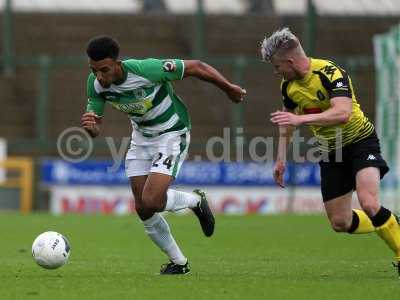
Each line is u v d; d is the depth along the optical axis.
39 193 60.47
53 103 73.62
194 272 24.67
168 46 80.12
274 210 59.22
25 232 41.97
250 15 81.12
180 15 82.19
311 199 59.09
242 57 75.25
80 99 74.00
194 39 69.69
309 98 22.59
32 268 25.91
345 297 19.16
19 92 75.75
